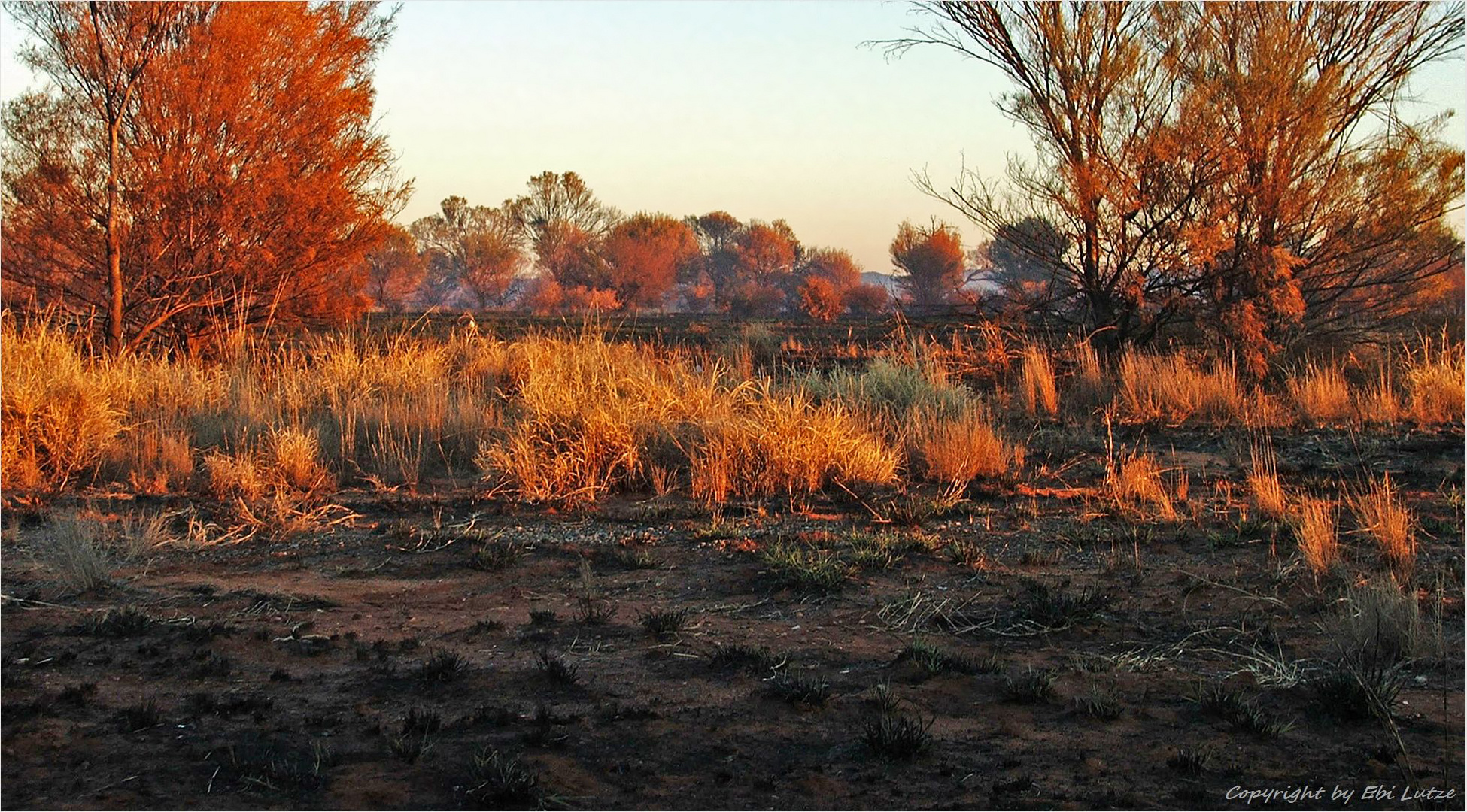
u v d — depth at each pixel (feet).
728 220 254.47
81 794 12.34
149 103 54.29
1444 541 23.56
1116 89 49.29
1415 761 13.25
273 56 57.67
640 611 19.77
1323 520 23.16
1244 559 22.68
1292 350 49.42
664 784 12.68
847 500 29.04
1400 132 48.03
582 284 188.03
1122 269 50.14
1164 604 19.89
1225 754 13.56
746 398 36.06
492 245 199.93
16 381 33.24
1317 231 49.62
